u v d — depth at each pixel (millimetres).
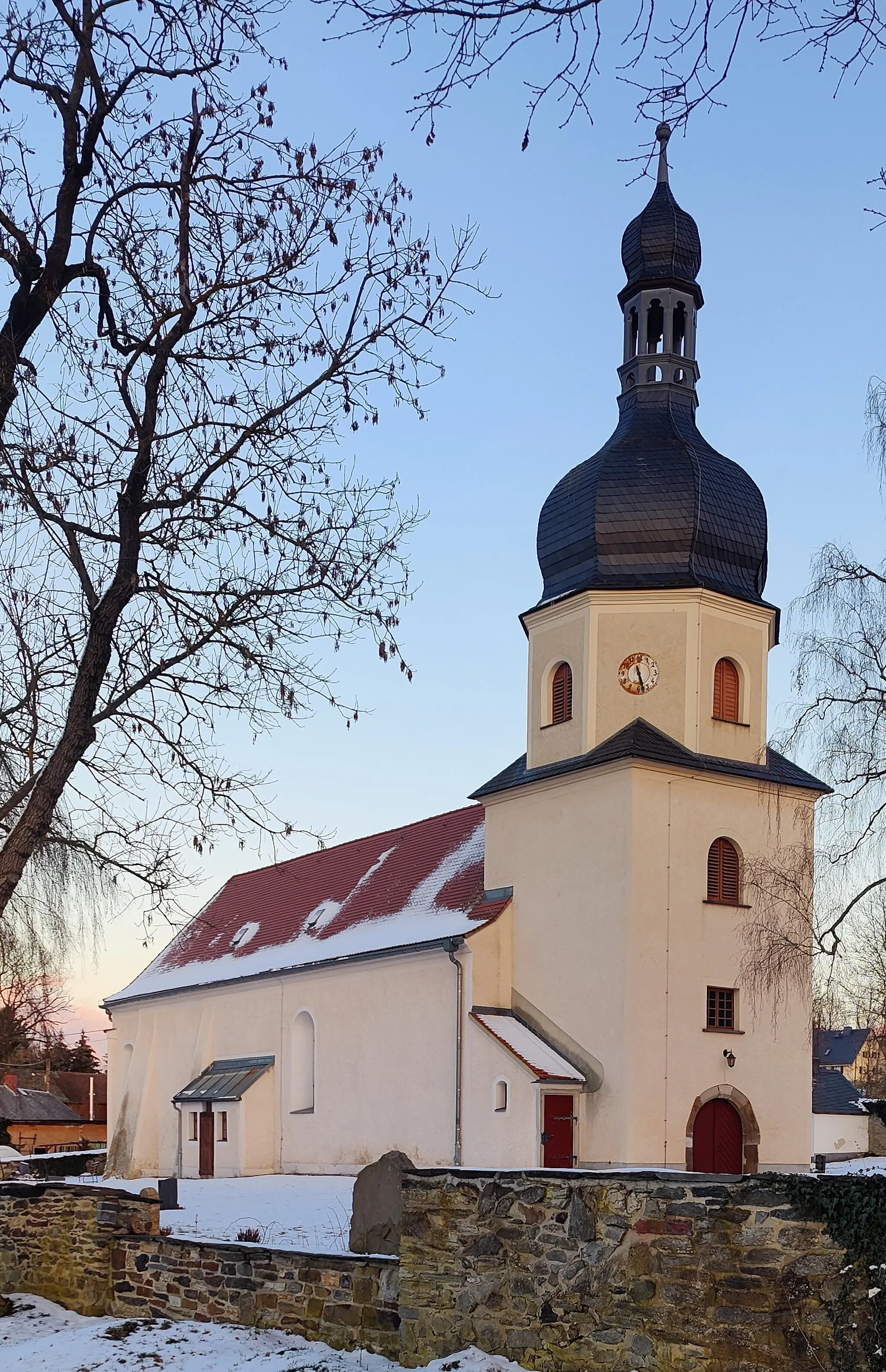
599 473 34969
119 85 12164
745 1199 10461
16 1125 79062
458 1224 12359
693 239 37719
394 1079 36812
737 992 32062
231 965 47969
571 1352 11219
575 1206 11453
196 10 11992
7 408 11859
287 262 12594
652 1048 30391
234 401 12773
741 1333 10219
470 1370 11562
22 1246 17875
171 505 12305
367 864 46531
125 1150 50594
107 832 13375
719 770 32594
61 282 12086
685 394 36781
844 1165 52594
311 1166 40500
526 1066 30938
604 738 33156
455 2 7020
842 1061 72438
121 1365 13312
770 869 27547
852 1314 9758
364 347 12688
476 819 42344
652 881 31266
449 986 34844
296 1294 14117
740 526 34781
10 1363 13891
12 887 11898
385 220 12633
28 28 11922
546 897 33594
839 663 22578
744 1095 31453
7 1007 40469
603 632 33688
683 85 7000
